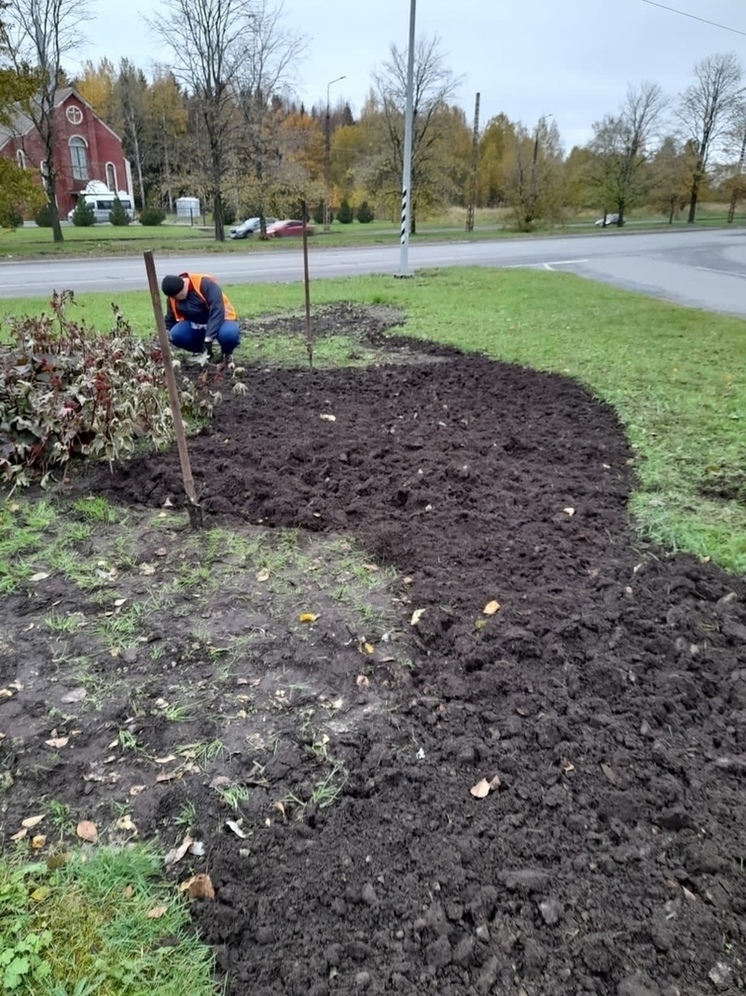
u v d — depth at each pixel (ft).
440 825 6.72
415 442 16.49
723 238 112.88
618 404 19.85
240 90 98.48
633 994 5.26
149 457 15.26
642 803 6.97
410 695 8.47
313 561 11.39
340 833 6.61
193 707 8.16
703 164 167.84
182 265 64.85
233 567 11.16
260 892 6.05
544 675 8.80
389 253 82.99
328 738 7.75
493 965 5.48
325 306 38.19
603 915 5.88
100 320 31.55
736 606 10.28
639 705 8.32
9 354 15.99
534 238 115.03
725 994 5.29
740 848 6.53
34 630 9.56
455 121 167.32
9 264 64.28
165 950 5.50
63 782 7.14
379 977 5.41
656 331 31.04
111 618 9.82
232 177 97.71
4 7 72.43
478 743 7.66
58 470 14.75
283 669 8.84
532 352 26.73
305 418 18.30
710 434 17.40
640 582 10.83
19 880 6.01
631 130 156.25
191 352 24.34
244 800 6.93
